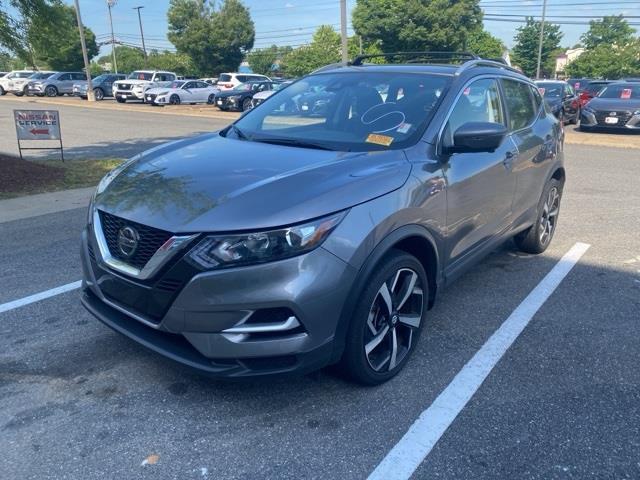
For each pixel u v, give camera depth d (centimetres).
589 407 310
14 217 684
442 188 340
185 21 5259
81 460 263
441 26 4059
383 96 393
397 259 307
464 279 496
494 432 287
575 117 2081
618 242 614
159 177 313
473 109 402
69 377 330
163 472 256
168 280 267
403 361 336
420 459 267
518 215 481
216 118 2303
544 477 257
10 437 277
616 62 7062
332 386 323
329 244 269
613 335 394
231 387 321
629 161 1200
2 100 3412
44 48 1045
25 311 415
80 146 1411
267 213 262
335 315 277
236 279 258
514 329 400
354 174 299
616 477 258
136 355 354
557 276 506
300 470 259
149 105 3094
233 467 260
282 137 380
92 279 315
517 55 7862
